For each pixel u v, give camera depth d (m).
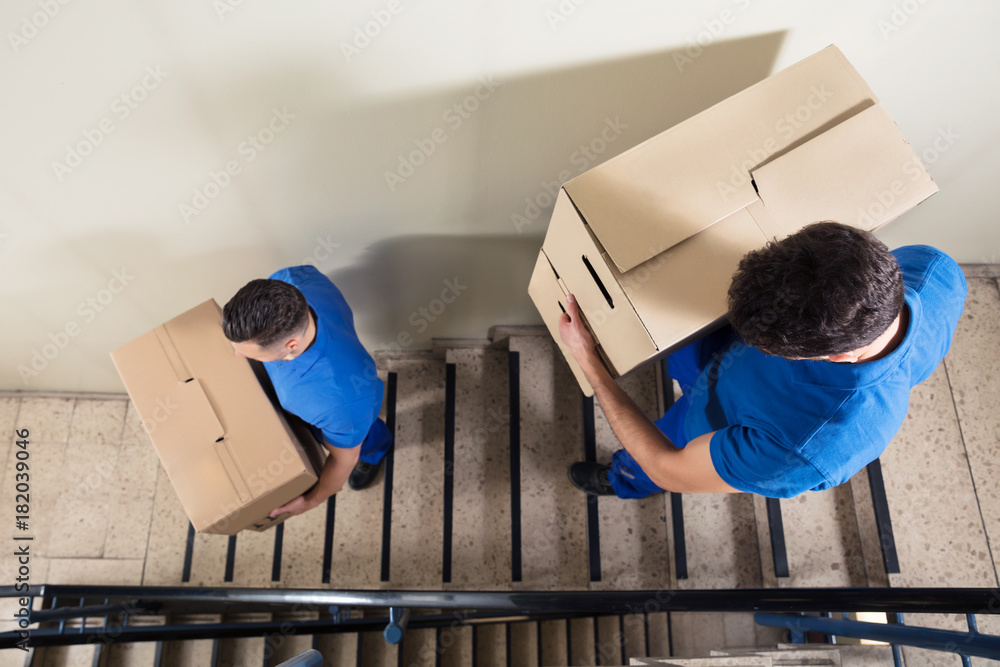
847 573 2.18
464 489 2.83
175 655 2.80
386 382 3.02
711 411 1.34
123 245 1.69
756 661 1.58
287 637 2.87
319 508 2.95
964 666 1.20
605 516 2.63
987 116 1.39
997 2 1.10
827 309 0.79
